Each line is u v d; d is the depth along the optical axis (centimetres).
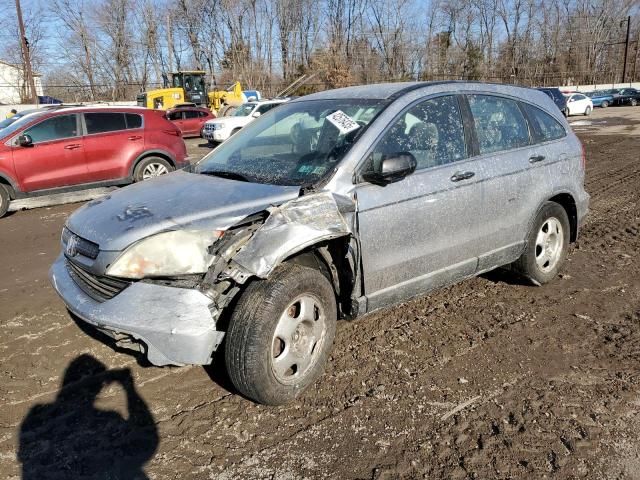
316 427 307
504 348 390
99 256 298
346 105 398
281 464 280
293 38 5472
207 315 288
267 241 293
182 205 316
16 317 457
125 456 287
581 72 6506
